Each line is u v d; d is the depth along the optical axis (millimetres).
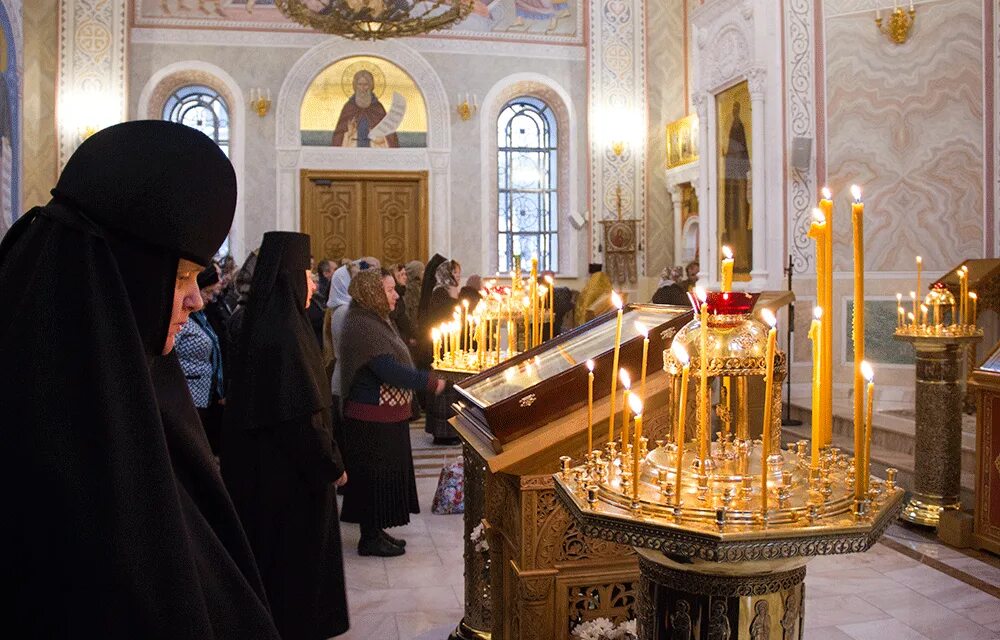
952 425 5285
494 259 14820
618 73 14727
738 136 9258
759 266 8820
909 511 5387
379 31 10156
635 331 2709
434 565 4738
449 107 14477
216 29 13852
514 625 2617
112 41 13398
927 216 8469
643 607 1644
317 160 14117
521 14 14664
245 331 3494
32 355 928
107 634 889
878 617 4016
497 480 2746
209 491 1292
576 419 2391
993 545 4820
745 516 1436
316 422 3357
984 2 8172
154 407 979
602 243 14680
